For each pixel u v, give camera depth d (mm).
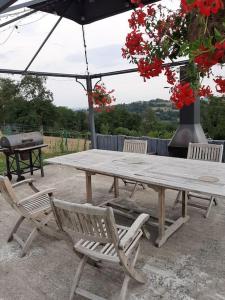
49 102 23438
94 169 2932
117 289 2094
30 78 22906
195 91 1686
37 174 5590
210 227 3004
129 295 2008
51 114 23266
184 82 1684
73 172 5695
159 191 2588
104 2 3895
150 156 3535
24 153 5383
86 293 1924
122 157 3525
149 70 1806
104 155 3717
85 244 2012
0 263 2498
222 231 2906
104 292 2064
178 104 1711
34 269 2393
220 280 2133
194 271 2254
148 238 2781
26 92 23438
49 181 5070
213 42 1171
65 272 2334
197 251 2545
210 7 976
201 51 1164
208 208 3270
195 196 3486
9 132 12969
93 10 4102
